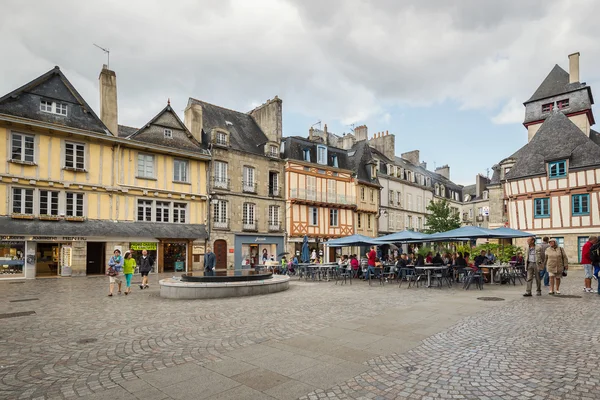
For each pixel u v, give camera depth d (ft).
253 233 82.94
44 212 57.98
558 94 96.84
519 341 17.48
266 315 24.84
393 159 128.26
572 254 73.41
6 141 54.90
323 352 16.24
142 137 69.51
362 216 109.19
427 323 21.76
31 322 23.36
